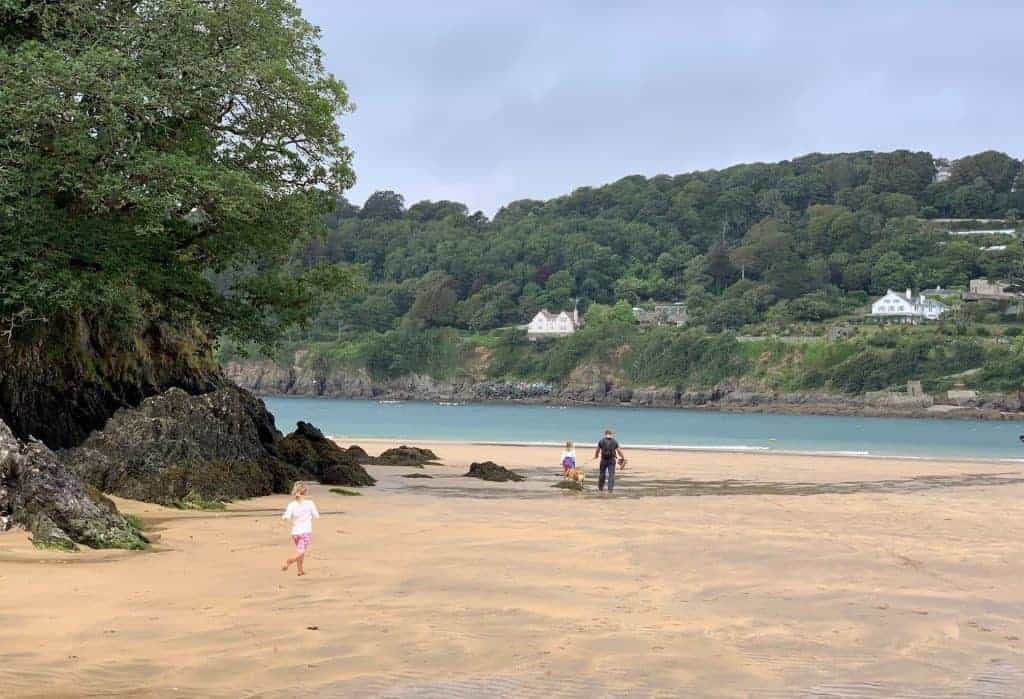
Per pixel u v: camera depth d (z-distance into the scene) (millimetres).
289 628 11438
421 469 39125
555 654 10656
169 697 8883
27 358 24594
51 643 10484
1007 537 20625
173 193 23422
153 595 12969
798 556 17594
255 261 29828
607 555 17359
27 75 21781
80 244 23656
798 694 9430
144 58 24266
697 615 12766
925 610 13273
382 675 9750
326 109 27109
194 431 25406
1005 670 10398
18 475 16828
